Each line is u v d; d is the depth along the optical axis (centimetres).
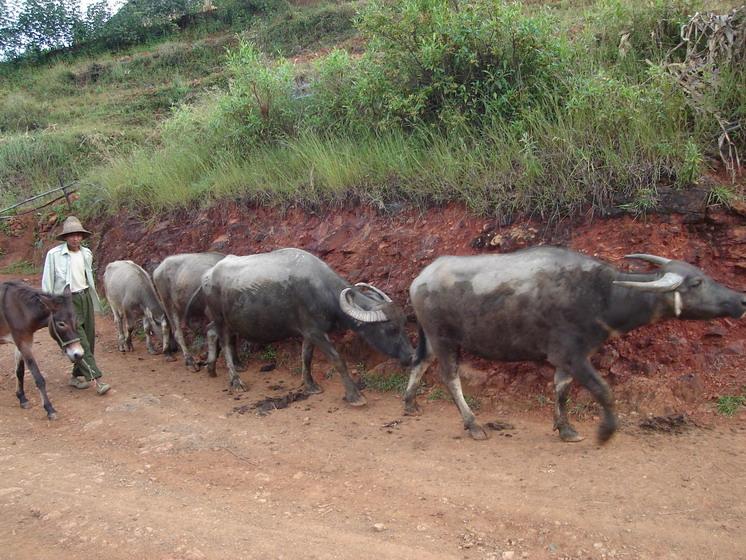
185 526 439
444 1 878
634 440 515
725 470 455
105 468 549
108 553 412
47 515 464
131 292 922
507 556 384
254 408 673
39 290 708
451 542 404
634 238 641
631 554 376
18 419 688
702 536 386
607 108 714
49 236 1390
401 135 884
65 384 800
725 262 616
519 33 824
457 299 549
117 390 766
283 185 948
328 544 407
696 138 684
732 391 548
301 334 689
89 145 1720
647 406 555
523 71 847
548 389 606
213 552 404
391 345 648
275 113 1098
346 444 566
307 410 657
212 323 777
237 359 812
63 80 2367
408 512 443
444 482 480
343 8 2059
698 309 490
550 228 686
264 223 949
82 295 783
